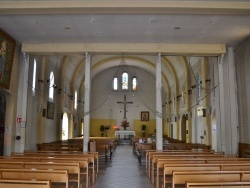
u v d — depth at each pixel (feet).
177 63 79.97
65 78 76.54
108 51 46.34
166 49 46.26
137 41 45.68
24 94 45.83
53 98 64.34
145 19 36.01
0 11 32.71
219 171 16.83
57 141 62.23
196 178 16.31
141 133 109.60
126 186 27.84
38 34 41.83
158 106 47.03
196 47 46.26
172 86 96.22
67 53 47.32
